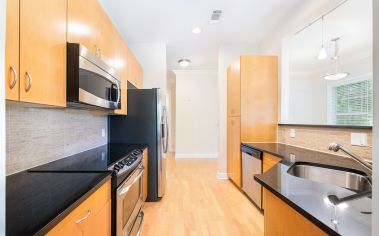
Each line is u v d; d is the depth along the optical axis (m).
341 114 2.12
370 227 0.61
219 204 2.78
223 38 3.63
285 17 2.87
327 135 2.06
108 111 2.20
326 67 2.34
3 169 0.48
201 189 3.37
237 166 3.30
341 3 1.98
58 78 1.16
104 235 1.24
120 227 1.43
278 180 1.09
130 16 2.83
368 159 1.60
